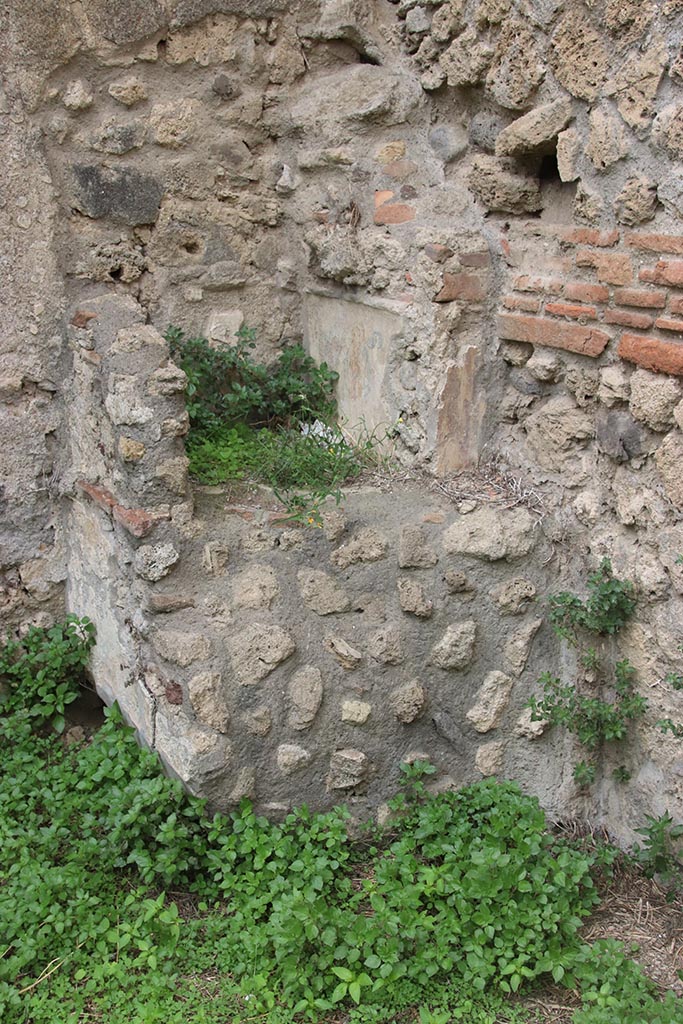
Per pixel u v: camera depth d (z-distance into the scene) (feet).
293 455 12.09
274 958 9.13
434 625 10.96
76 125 12.00
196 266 13.29
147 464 10.43
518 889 9.28
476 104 11.94
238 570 10.67
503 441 12.13
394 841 10.74
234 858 9.75
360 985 8.63
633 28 9.43
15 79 11.37
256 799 10.15
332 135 12.85
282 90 13.39
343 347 13.33
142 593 10.43
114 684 11.93
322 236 13.07
